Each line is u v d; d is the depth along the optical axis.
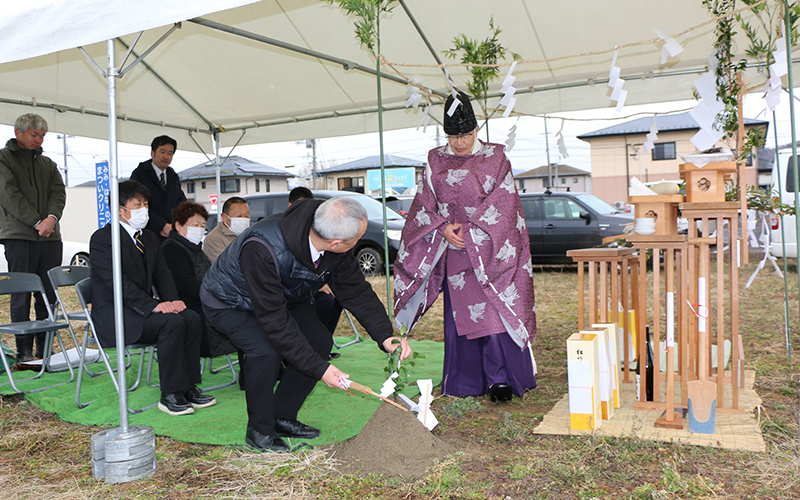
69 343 5.86
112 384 4.00
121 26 2.32
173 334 3.36
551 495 2.16
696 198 2.86
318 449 2.67
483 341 3.43
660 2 4.36
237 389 3.96
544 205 9.85
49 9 2.40
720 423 2.80
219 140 7.34
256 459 2.60
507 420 2.85
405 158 30.03
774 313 6.03
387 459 2.49
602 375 2.93
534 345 5.00
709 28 4.54
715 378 3.33
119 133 6.38
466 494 2.19
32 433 3.13
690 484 2.16
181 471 2.56
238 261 2.55
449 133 3.42
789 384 3.47
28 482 2.50
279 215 2.56
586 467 2.35
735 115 3.26
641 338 3.12
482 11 4.63
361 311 2.82
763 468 2.28
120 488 2.41
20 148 4.60
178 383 3.37
